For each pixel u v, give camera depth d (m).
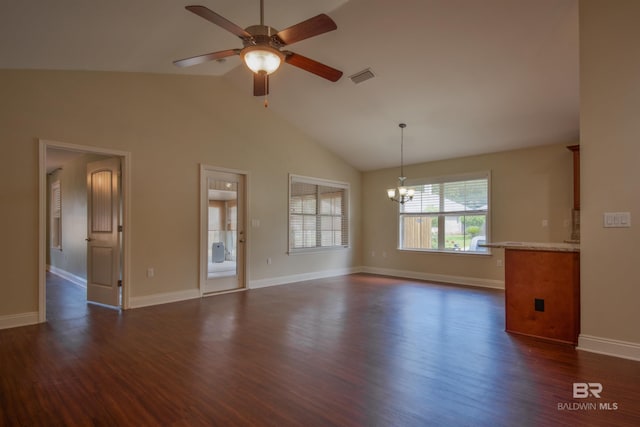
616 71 2.81
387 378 2.46
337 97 5.21
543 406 2.08
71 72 4.00
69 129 3.98
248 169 5.77
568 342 3.17
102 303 4.60
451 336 3.37
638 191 2.73
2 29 2.63
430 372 2.55
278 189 6.22
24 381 2.40
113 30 3.01
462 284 6.21
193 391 2.26
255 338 3.31
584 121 2.95
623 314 2.80
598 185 2.89
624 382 2.38
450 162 6.49
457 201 6.41
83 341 3.21
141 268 4.54
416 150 6.38
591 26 2.91
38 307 3.77
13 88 3.63
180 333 3.45
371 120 5.66
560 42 3.51
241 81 5.36
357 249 7.79
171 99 4.85
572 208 5.19
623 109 2.79
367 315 4.13
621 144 2.80
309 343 3.17
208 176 5.28
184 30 3.27
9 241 3.60
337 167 7.31
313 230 6.89
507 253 3.53
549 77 4.03
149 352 2.94
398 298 5.07
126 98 4.43
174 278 4.86
